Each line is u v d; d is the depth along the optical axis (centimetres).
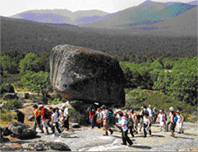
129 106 2638
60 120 1232
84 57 1305
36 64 9462
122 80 1495
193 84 3997
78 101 1471
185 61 10581
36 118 1041
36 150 628
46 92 3675
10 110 1514
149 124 1011
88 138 941
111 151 749
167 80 4825
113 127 1250
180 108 2775
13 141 858
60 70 1310
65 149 671
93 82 1301
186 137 1025
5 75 8706
